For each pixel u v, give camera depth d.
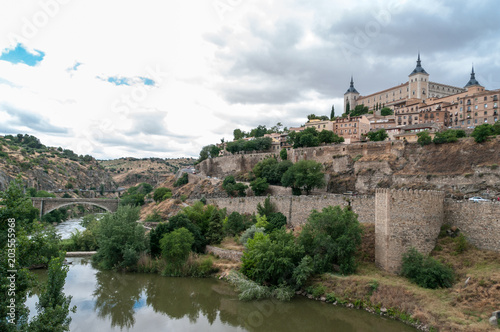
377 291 45.66
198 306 54.59
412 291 43.28
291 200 82.44
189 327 46.88
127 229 74.88
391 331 40.72
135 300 57.47
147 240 76.94
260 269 53.66
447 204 52.81
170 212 131.00
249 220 87.19
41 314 29.97
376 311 43.69
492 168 80.12
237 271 60.81
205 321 48.91
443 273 43.88
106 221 80.44
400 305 42.66
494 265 43.25
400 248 49.69
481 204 48.53
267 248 55.03
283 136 187.12
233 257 68.88
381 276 48.50
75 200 158.88
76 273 72.44
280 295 50.78
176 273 67.62
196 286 62.12
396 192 50.31
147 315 51.31
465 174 83.44
